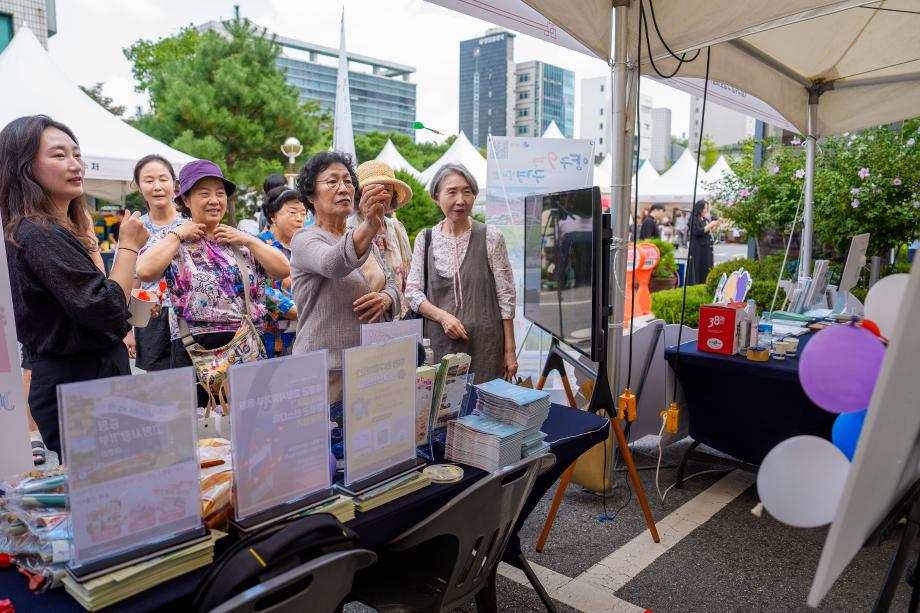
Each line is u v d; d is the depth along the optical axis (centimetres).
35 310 188
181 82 1390
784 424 319
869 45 463
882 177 596
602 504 333
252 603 111
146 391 122
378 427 165
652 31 331
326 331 220
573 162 481
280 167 1436
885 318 150
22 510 131
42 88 618
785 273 636
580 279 286
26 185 184
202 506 136
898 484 113
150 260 243
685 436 366
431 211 1223
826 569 89
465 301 315
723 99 522
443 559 182
